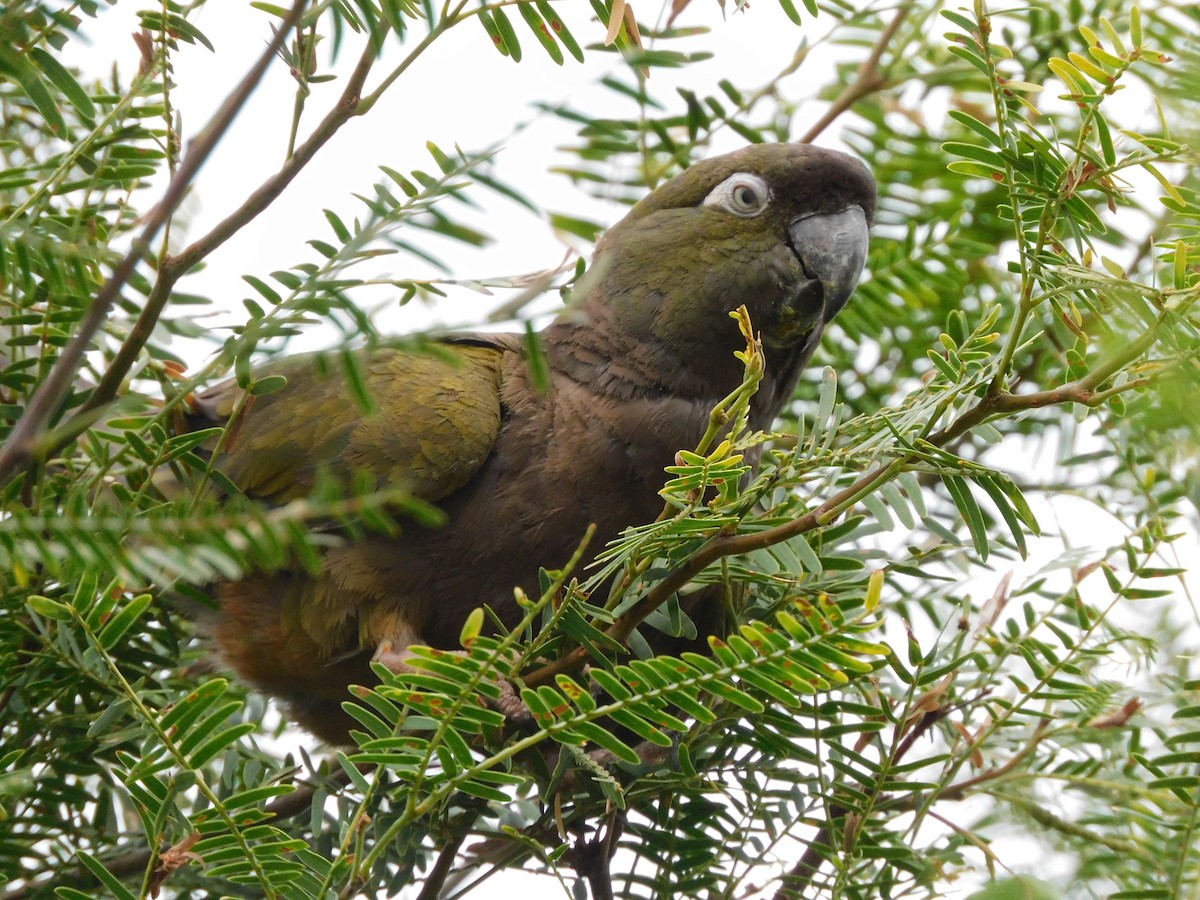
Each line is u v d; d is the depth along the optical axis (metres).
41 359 5.30
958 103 8.42
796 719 5.81
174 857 3.94
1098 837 5.79
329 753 7.70
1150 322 4.17
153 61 4.80
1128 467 6.04
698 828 5.87
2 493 4.46
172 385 5.47
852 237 7.75
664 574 5.04
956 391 4.70
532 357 3.29
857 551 6.02
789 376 7.95
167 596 7.02
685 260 7.64
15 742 5.69
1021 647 5.64
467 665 3.71
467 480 6.93
